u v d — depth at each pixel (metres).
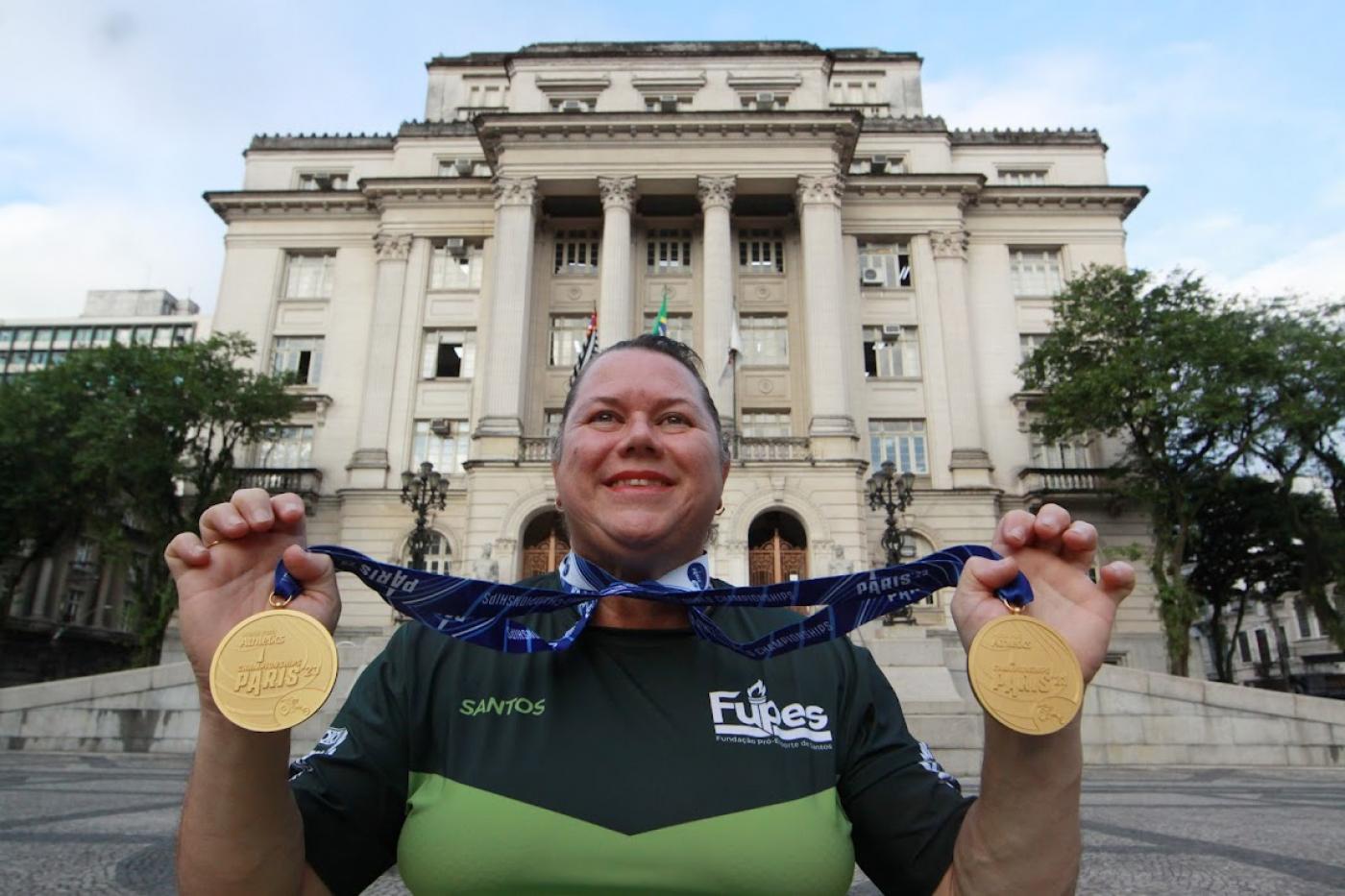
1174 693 14.23
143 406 24.69
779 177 29.25
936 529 28.17
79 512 27.72
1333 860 5.23
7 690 15.22
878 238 31.94
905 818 1.60
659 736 1.57
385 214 32.09
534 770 1.52
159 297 68.19
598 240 32.00
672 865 1.43
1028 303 31.67
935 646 13.95
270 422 28.48
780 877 1.44
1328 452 25.20
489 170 33.78
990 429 30.28
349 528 28.75
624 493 1.89
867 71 36.50
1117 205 32.38
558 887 1.43
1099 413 25.55
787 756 1.59
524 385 28.30
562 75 32.34
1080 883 4.54
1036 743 1.39
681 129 29.25
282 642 1.36
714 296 28.02
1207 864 5.05
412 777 1.62
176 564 1.42
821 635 1.73
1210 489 25.08
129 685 15.18
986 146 34.56
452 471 29.67
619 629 1.73
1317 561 26.00
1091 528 1.49
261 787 1.33
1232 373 23.56
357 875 1.56
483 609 1.65
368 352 31.23
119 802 7.69
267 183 34.44
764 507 25.45
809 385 27.67
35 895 4.07
